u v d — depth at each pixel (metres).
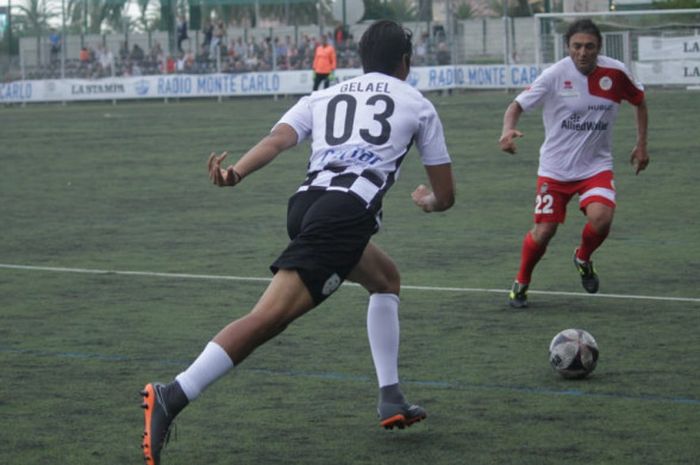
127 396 13.91
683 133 49.62
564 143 18.84
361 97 11.78
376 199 11.34
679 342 16.33
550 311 18.66
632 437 11.93
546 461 11.20
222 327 17.80
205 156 47.22
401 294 20.19
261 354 15.95
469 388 14.02
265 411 13.17
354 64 94.88
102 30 101.06
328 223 11.05
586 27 18.59
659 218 28.88
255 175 40.62
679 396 13.50
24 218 31.28
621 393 13.68
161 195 35.69
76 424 12.76
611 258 23.61
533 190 34.81
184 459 11.48
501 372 14.77
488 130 55.00
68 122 70.88
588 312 18.52
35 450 11.80
